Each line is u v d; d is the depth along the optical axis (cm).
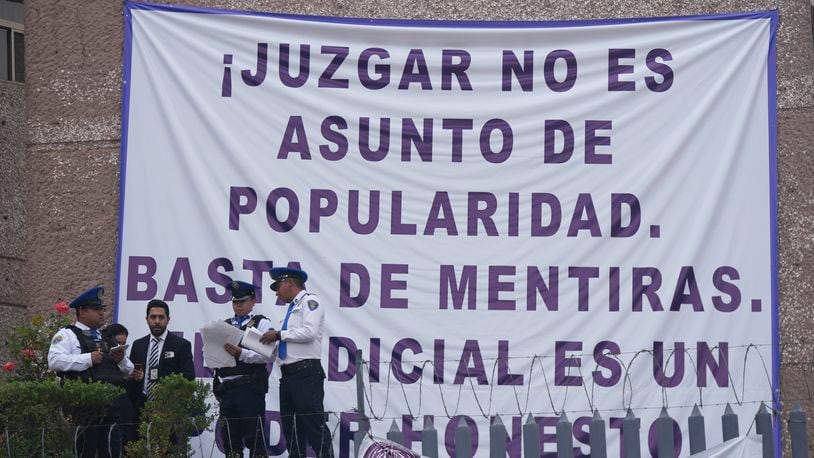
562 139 1555
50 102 1608
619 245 1527
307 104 1567
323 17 1586
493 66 1574
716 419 1488
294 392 1362
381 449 1129
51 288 1570
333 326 1521
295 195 1547
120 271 1530
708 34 1570
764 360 1500
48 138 1602
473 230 1539
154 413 1254
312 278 1531
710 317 1509
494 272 1530
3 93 1680
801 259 1541
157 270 1531
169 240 1535
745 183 1533
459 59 1577
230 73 1571
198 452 1485
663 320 1508
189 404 1264
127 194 1544
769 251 1520
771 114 1549
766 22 1572
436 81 1573
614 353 1506
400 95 1570
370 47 1580
